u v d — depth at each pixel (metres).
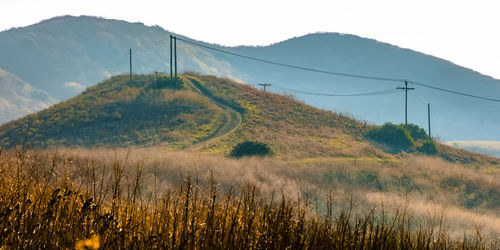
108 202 10.40
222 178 47.62
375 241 12.00
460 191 69.06
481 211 61.97
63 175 10.38
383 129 127.81
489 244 17.58
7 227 7.98
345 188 60.47
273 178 56.66
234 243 9.24
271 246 9.53
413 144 124.56
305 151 106.31
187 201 9.73
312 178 64.69
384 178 69.94
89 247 5.68
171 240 8.80
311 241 10.70
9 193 9.48
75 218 8.69
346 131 134.50
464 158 118.62
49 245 7.77
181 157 71.56
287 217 10.93
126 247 8.21
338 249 11.24
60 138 128.25
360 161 85.38
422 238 14.33
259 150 94.94
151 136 127.25
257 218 10.70
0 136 130.88
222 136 124.94
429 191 67.44
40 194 9.60
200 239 8.91
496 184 72.25
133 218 9.37
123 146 119.69
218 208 10.77
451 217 39.88
